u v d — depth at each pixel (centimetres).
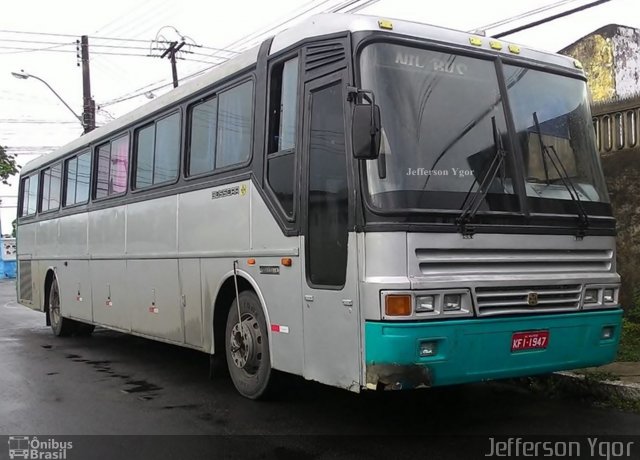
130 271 875
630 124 906
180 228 746
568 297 527
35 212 1308
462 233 480
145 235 833
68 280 1111
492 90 535
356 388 475
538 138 550
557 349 516
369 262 464
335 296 499
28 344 1087
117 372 820
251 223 615
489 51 546
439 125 501
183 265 738
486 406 617
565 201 540
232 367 661
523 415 586
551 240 523
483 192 498
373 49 495
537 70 572
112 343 1090
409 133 487
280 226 571
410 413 593
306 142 545
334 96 518
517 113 544
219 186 670
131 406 638
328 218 514
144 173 851
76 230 1076
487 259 489
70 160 1135
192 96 739
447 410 604
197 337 714
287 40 585
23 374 812
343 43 509
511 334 489
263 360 613
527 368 500
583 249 544
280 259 570
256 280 605
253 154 618
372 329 458
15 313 1750
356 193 478
